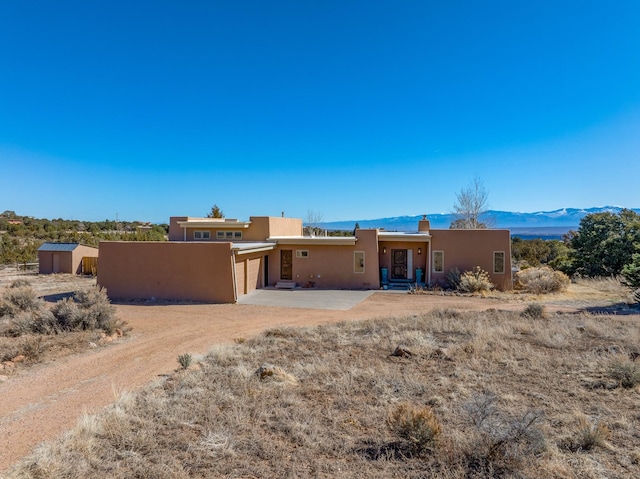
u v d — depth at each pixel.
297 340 10.41
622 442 4.93
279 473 4.34
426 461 4.51
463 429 5.26
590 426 5.07
